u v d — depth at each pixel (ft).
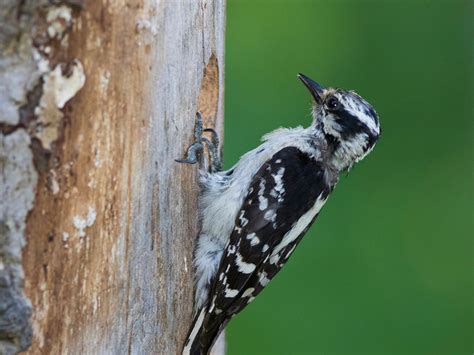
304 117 48.73
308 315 46.01
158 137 27.50
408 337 46.65
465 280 48.16
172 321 29.73
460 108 51.65
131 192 26.40
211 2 30.81
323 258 47.34
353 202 48.98
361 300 46.68
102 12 24.58
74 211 24.82
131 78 25.77
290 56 51.08
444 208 49.75
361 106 35.14
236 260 32.14
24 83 23.35
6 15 22.81
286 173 33.53
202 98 32.71
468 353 46.32
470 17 52.19
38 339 24.56
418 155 51.49
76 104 24.43
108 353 26.58
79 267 25.21
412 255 48.32
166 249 28.81
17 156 23.44
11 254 23.56
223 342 36.65
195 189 31.37
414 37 52.34
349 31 51.98
